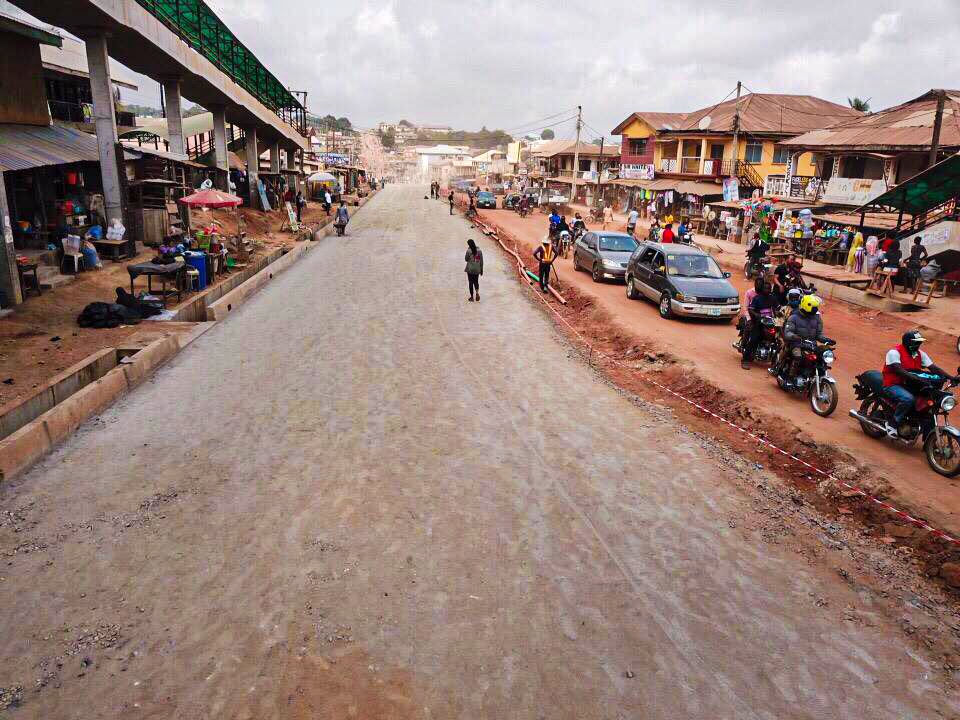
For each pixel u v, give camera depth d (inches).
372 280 870.4
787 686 197.3
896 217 981.2
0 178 548.1
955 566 244.4
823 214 1092.5
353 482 322.7
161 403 426.0
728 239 1291.8
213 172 1307.8
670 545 270.1
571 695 193.8
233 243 922.7
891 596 236.2
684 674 202.1
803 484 320.8
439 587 242.5
